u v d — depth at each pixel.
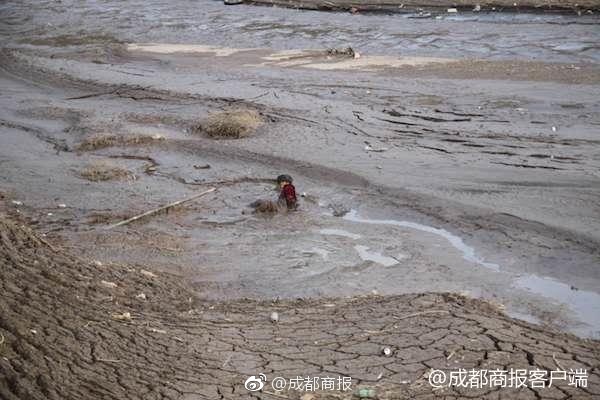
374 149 18.61
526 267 12.32
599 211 14.15
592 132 19.22
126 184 17.11
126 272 11.52
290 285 11.92
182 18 40.97
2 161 19.09
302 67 28.86
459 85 24.61
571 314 10.70
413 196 15.43
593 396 7.64
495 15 37.19
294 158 18.14
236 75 27.88
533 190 15.42
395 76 26.50
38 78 29.22
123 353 8.09
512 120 20.61
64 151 19.97
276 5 42.72
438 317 9.70
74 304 9.06
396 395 7.66
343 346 8.85
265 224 14.58
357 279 12.08
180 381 7.77
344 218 14.83
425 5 39.47
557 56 28.52
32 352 7.44
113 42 36.44
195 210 15.45
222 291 11.73
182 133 20.98
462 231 13.83
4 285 8.92
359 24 36.44
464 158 17.66
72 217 15.21
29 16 44.22
